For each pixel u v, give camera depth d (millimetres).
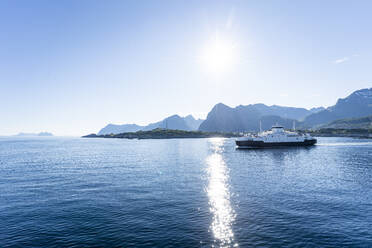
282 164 62375
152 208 26438
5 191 34781
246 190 34250
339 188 35031
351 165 59250
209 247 17750
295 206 26766
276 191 33531
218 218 23344
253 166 59219
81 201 29328
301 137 121750
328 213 24484
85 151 115500
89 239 19188
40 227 21609
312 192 32812
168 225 21750
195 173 49312
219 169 54625
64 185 38562
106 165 62875
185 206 27078
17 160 76750
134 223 22266
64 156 90000
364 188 35000
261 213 24609
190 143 195750
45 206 27516
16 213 25266
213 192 33281
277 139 120188
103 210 25922
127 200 29594
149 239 19062
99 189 35531
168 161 71250
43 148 146250
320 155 84625
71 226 21750
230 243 18328
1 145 195250
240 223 22062
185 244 18234
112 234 20016
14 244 18516
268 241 18578
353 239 18828
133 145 171125
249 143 120562
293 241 18562
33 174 49562
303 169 53594
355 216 23594
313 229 20672
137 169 55406
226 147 138500
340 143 159375
